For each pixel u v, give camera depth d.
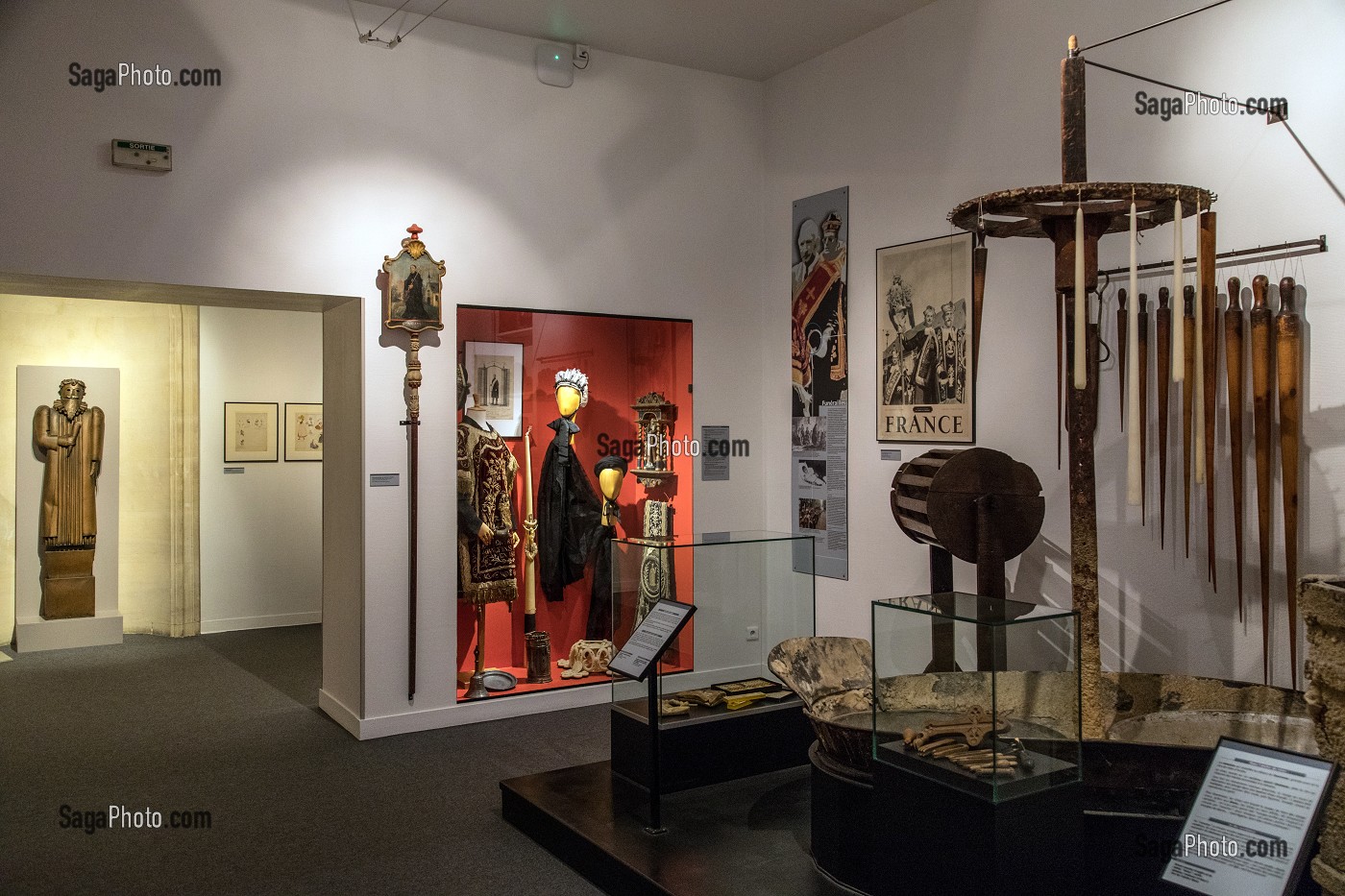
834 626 6.74
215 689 6.97
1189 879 2.64
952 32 5.83
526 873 3.96
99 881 3.86
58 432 8.35
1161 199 3.47
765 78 7.29
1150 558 4.74
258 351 9.36
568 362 6.63
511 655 6.54
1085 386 3.56
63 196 5.00
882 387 6.32
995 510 4.36
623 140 6.75
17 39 4.91
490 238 6.21
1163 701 4.16
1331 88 4.10
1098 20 5.02
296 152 5.60
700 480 7.09
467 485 6.09
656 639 3.96
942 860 3.11
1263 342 4.17
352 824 4.45
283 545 9.51
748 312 7.30
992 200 3.59
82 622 8.39
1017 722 3.01
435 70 6.04
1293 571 4.12
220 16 5.39
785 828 4.06
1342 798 2.64
